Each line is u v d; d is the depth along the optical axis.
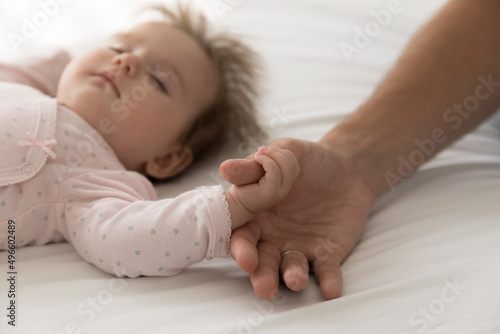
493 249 0.76
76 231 0.81
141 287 0.73
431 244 0.80
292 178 0.74
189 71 1.21
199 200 0.75
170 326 0.64
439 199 0.92
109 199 0.84
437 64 1.00
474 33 1.00
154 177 1.19
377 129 0.97
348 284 0.73
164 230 0.73
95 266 0.78
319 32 1.65
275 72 1.45
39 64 1.24
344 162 0.90
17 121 0.90
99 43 1.47
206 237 0.73
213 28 1.49
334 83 1.41
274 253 0.76
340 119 1.25
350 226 0.84
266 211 0.81
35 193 0.85
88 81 1.08
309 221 0.83
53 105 0.98
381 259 0.78
